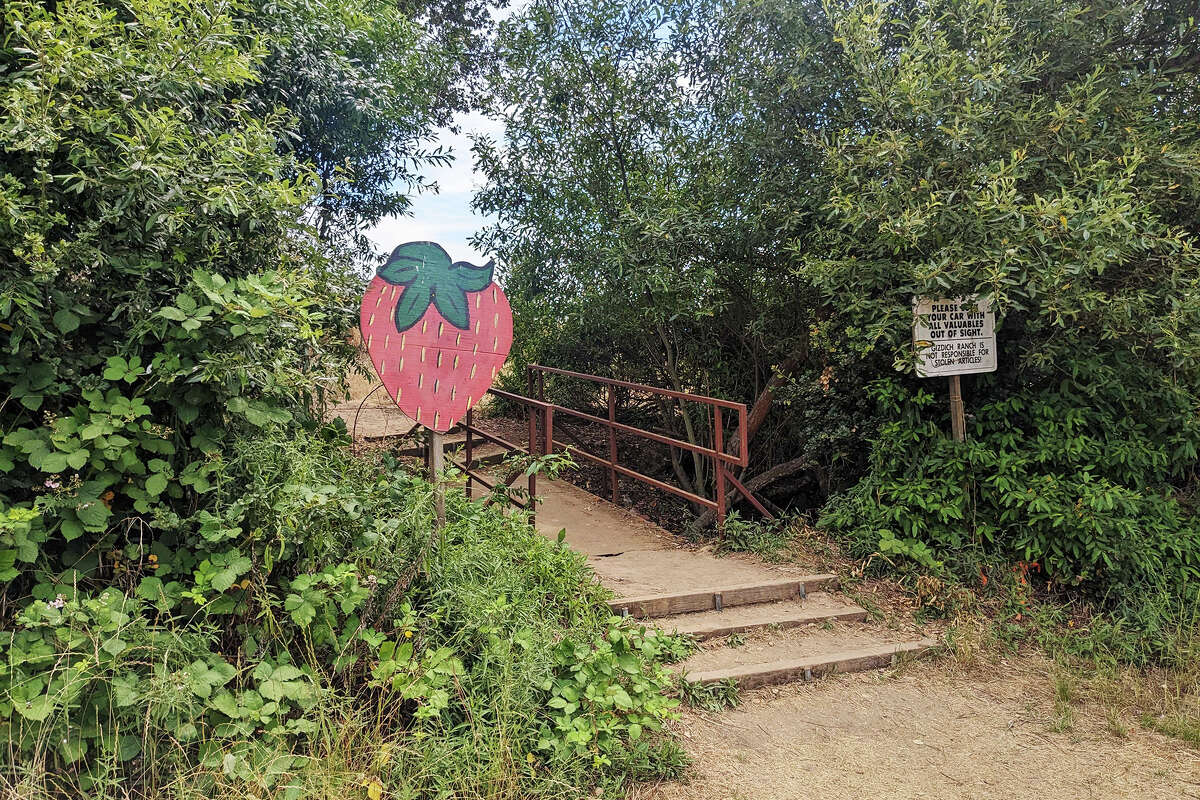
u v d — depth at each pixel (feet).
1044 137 17.34
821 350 22.57
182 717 9.01
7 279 8.95
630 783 10.39
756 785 10.62
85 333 10.41
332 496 10.46
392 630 11.16
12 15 9.53
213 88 11.98
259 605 10.17
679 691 12.72
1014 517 17.48
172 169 10.02
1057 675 14.19
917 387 19.44
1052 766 11.48
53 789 8.29
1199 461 20.86
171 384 10.11
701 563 18.03
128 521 10.05
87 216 10.05
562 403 31.32
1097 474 18.07
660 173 24.17
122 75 10.20
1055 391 18.84
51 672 8.19
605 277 24.49
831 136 19.63
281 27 16.49
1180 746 12.13
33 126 9.08
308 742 9.33
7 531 8.52
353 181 21.43
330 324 15.52
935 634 15.72
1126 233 15.12
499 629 11.13
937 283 16.72
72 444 9.25
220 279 10.14
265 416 10.51
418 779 9.30
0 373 9.34
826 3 18.48
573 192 25.35
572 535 20.15
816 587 16.96
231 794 8.34
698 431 27.14
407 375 11.43
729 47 23.30
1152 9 18.92
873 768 11.25
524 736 10.21
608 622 13.44
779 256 22.20
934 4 17.48
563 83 24.21
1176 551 17.29
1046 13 18.01
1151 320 16.96
